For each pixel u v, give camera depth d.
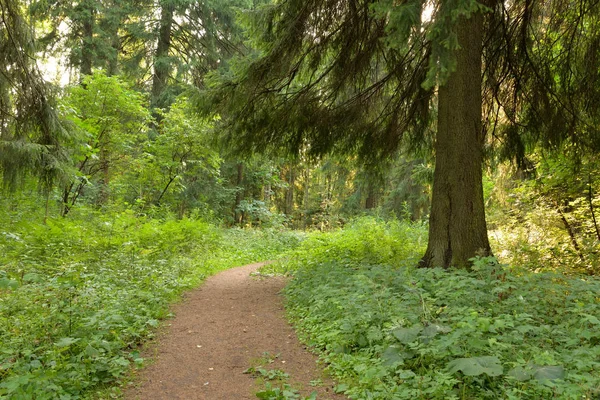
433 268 6.24
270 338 5.55
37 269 7.26
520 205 10.45
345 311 5.45
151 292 7.04
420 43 7.19
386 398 3.51
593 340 4.24
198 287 8.72
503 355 3.88
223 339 5.51
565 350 3.94
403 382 3.70
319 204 34.28
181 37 21.17
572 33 7.83
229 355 4.96
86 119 13.36
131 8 18.72
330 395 3.83
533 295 5.09
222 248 14.59
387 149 9.34
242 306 7.22
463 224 6.62
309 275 8.19
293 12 7.31
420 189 21.97
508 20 7.50
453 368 3.49
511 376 3.41
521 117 8.84
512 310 4.80
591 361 3.57
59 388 3.59
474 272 5.91
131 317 5.68
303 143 9.08
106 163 15.74
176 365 4.64
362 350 4.57
